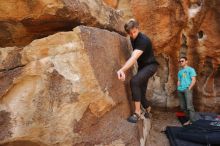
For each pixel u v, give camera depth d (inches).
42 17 109.7
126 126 126.0
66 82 104.6
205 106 223.1
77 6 115.8
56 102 103.0
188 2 208.7
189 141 161.5
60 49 105.4
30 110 102.3
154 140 165.8
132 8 209.8
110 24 147.8
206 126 166.7
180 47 219.9
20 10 105.9
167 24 210.1
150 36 212.7
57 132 103.0
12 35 117.0
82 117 108.2
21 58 104.6
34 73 103.2
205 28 210.2
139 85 133.8
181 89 199.2
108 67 122.7
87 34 111.5
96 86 110.4
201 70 222.5
